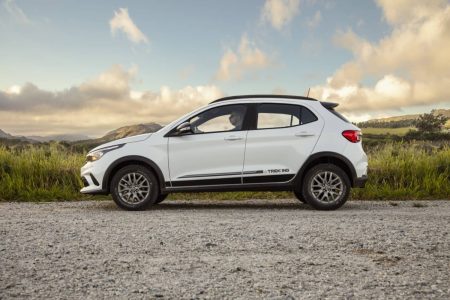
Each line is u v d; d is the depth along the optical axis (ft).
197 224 24.21
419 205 33.09
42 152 46.03
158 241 20.04
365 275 15.24
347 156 30.25
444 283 14.44
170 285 14.23
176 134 30.68
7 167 42.39
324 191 30.42
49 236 21.08
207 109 31.17
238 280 14.71
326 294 13.47
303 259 17.16
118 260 17.02
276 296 13.30
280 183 30.40
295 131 30.48
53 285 14.21
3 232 22.03
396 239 20.29
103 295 13.37
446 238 20.48
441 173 42.45
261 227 23.16
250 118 30.78
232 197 39.88
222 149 30.42
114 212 29.76
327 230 22.30
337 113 31.32
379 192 39.65
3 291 13.66
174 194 41.14
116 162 30.58
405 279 14.82
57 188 39.93
